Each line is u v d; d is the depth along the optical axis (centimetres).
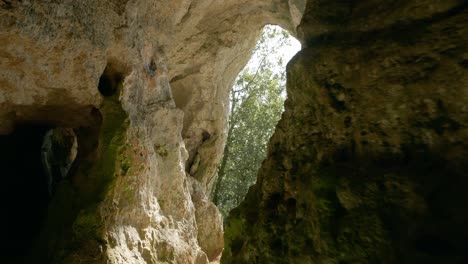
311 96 194
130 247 394
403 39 157
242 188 1168
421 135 141
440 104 138
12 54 316
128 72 422
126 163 397
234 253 206
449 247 115
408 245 122
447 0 149
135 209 418
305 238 159
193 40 686
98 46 372
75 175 399
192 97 770
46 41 325
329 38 204
